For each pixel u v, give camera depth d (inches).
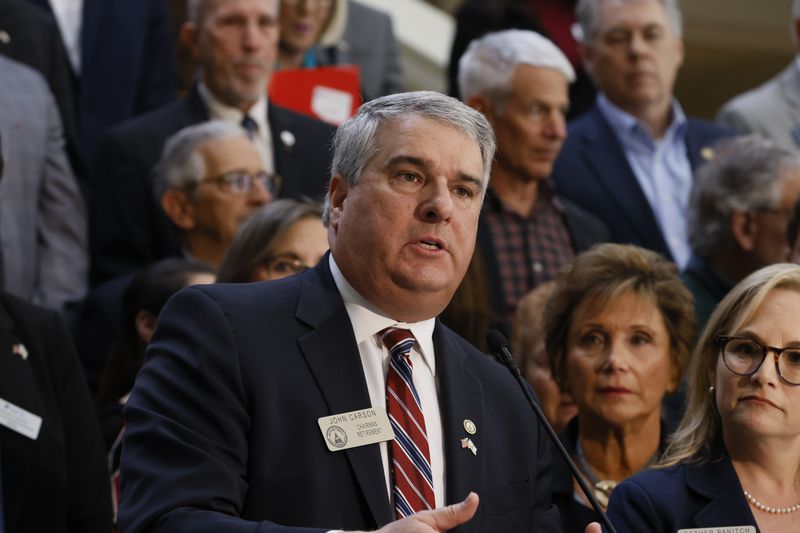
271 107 565.3
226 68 550.9
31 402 375.6
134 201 533.0
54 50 571.2
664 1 617.9
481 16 672.4
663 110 616.4
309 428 275.0
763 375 316.5
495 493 289.1
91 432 391.9
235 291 291.9
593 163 589.3
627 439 387.9
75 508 382.0
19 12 563.5
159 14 622.8
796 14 667.4
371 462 274.2
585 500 378.0
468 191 288.2
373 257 283.4
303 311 289.9
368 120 290.7
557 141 542.0
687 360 393.1
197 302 286.0
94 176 546.0
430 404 293.3
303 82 600.1
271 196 514.6
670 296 391.2
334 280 298.7
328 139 566.3
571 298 394.3
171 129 549.3
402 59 825.5
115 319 490.9
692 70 971.3
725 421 324.2
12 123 521.7
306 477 269.6
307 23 626.5
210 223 503.8
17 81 534.0
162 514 257.0
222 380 274.2
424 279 281.9
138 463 267.9
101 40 609.6
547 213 551.2
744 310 323.6
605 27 609.6
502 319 503.8
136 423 274.7
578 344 390.9
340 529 267.9
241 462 269.9
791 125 652.1
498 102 543.2
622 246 402.3
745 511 312.3
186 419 270.5
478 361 311.0
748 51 965.8
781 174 506.3
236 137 511.2
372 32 687.7
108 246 532.4
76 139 565.3
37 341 389.4
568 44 723.4
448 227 283.4
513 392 310.2
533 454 302.0
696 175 528.4
